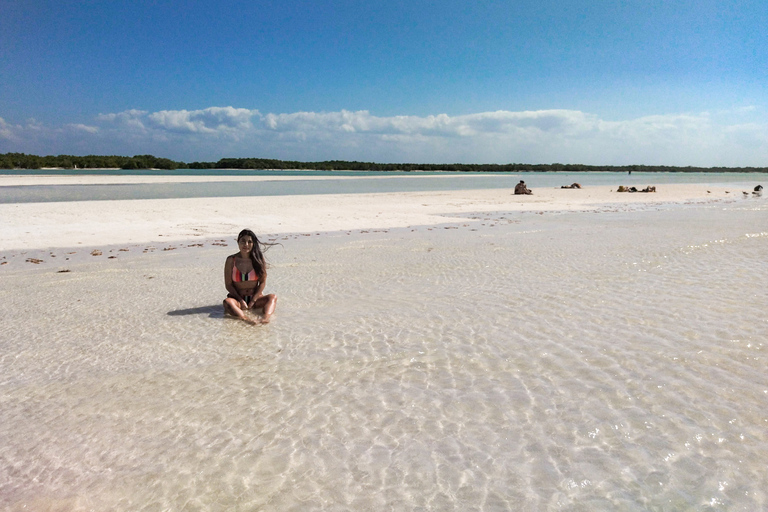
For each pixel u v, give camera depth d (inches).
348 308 296.8
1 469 145.8
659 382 184.1
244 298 295.6
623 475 132.4
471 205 1120.8
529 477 133.3
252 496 130.1
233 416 171.8
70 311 304.3
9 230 677.9
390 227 727.1
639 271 366.0
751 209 967.0
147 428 165.9
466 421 163.0
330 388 190.7
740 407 163.9
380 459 144.0
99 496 132.4
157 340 250.1
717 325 239.8
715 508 118.5
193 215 869.8
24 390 197.3
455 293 322.0
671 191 1769.2
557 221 762.8
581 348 219.5
